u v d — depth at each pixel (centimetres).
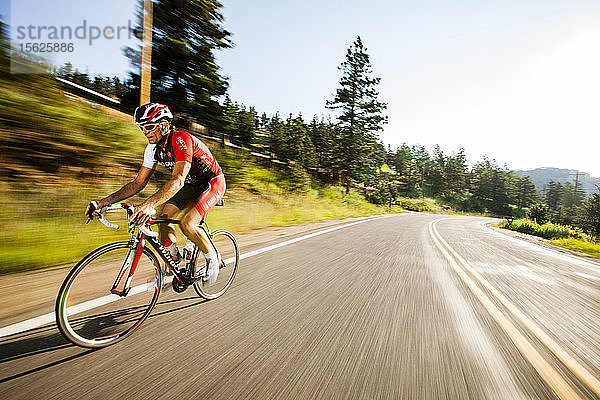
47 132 575
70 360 182
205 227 318
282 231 768
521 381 199
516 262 656
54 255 360
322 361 203
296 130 4512
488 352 235
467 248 805
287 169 1669
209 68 1398
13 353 183
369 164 6094
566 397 185
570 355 241
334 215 1491
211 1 1316
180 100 1371
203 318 253
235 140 1558
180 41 1272
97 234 449
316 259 495
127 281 238
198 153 266
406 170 8288
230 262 400
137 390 160
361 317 282
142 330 225
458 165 10050
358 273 436
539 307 357
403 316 293
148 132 234
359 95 3250
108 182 605
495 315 316
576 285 489
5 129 522
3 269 312
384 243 736
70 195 516
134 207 215
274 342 223
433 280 434
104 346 200
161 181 704
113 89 1152
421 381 189
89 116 683
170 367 183
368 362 206
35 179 504
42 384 158
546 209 4591
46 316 228
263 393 166
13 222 400
